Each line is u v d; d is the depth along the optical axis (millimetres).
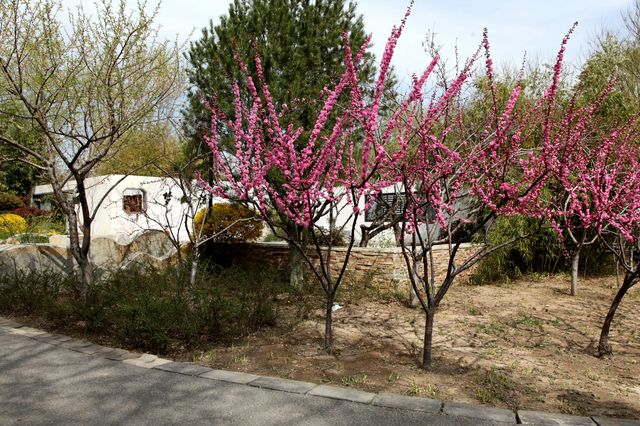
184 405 3785
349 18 8492
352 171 5336
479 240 10328
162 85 7234
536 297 8453
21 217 15562
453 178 5648
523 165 5434
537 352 5387
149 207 13766
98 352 5117
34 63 6625
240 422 3488
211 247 10625
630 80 14180
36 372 4516
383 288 8555
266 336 5836
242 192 4969
